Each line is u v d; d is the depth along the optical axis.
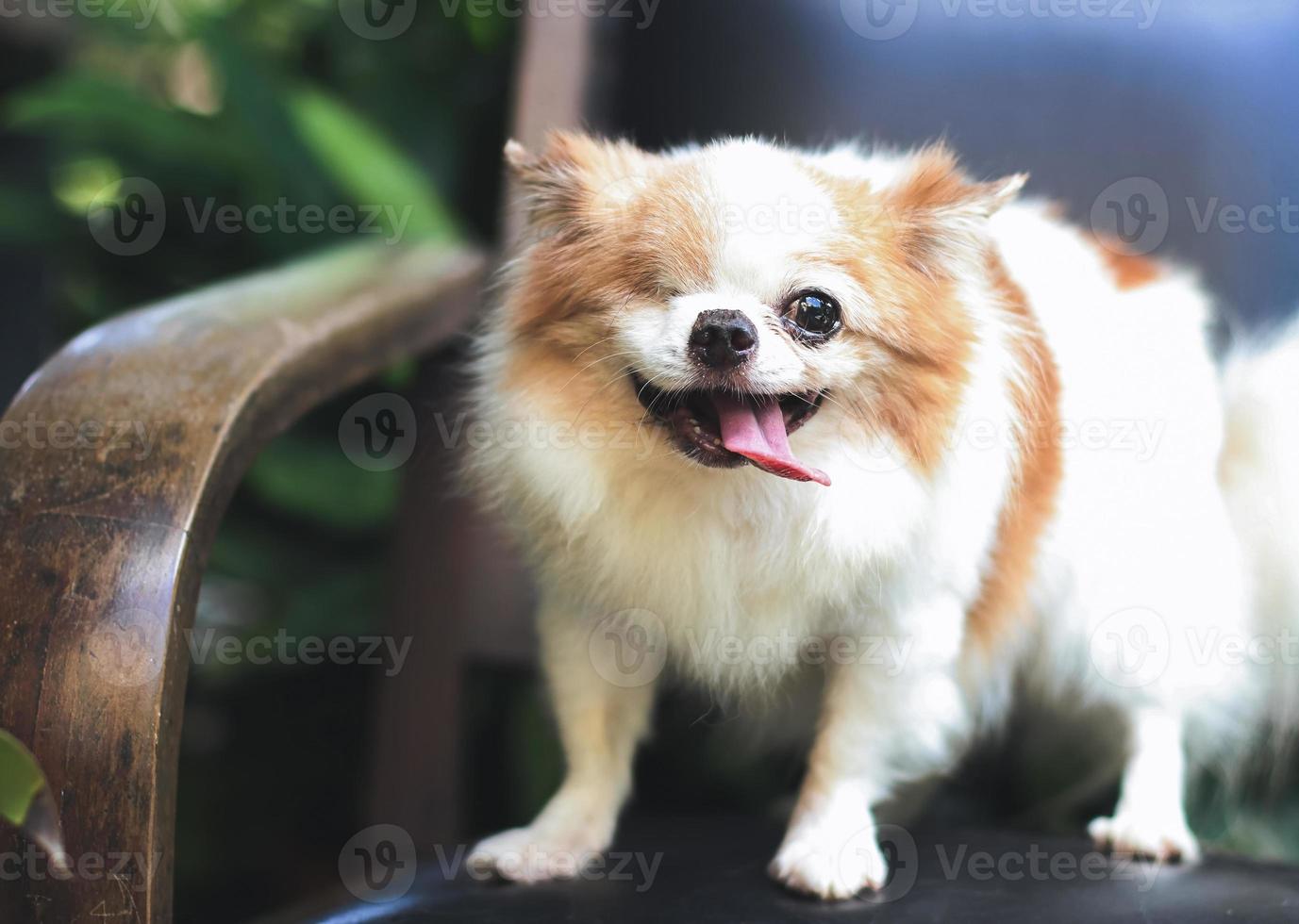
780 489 0.88
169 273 1.28
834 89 1.10
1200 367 0.99
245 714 1.22
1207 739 1.00
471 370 0.95
